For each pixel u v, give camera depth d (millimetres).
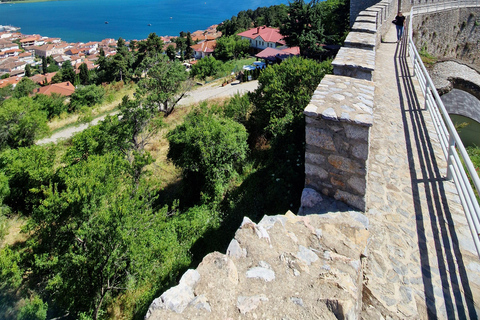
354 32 9867
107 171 8945
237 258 2953
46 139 22031
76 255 6910
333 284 2680
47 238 7527
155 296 7496
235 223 9359
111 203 7602
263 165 11438
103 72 63438
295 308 2471
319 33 27672
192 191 12742
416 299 3412
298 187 8062
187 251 9047
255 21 102125
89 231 7109
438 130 6020
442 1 23750
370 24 10250
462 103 13266
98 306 7324
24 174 12953
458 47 24594
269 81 13273
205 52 78688
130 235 7207
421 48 18953
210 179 11453
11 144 20484
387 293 3479
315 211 4551
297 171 8352
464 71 13789
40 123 20734
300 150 8859
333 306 2447
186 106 24578
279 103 12234
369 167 5578
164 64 23750
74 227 7426
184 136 12531
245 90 27000
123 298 7926
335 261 3061
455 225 4285
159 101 21500
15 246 11289
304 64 12555
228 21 101062
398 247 4012
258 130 13969
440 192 4883
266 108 12625
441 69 13812
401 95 8617
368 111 4254
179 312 2309
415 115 7434
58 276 6871
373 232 4227
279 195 8203
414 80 9625
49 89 50000
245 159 12469
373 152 6020
